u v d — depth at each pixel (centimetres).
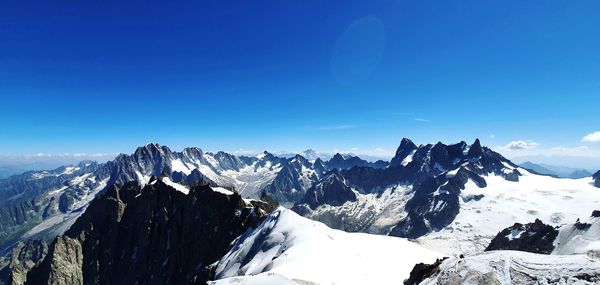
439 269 6800
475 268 5969
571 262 5331
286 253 12975
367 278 10881
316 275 9800
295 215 17925
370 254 13950
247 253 16825
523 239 19488
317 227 16462
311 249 12812
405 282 8838
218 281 8538
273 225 17500
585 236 15925
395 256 14725
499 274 5584
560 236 17588
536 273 5331
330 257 11962
